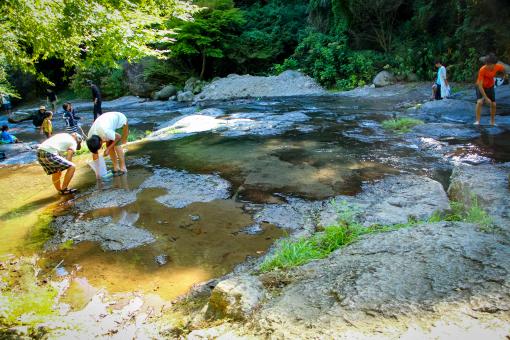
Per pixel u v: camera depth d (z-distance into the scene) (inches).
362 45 768.3
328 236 142.7
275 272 118.8
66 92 1116.5
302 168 249.6
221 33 872.3
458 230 122.9
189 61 920.3
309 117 446.6
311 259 125.8
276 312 92.7
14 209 208.1
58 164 219.3
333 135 344.8
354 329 80.7
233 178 236.5
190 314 107.8
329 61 754.2
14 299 123.5
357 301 91.0
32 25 213.5
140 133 473.4
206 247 154.5
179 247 155.3
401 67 675.4
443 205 167.3
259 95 750.5
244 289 103.0
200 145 329.1
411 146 292.2
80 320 111.2
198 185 226.5
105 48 246.5
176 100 840.3
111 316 112.7
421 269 100.1
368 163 253.6
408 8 724.0
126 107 788.0
